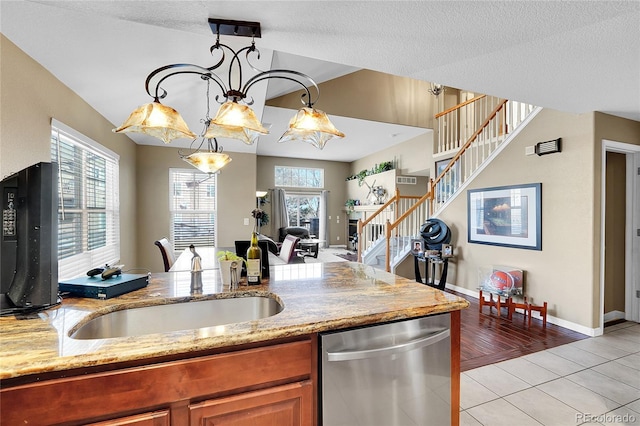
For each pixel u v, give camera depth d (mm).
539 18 1582
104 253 3766
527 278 3711
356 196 10094
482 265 4344
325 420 1178
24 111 2162
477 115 5883
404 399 1335
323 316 1241
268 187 10000
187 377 989
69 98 2840
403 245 5777
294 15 1552
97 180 3602
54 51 2205
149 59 2412
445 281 4660
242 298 1638
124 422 918
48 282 1256
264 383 1098
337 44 1882
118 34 2064
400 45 1878
